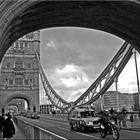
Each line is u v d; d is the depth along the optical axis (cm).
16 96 10456
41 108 10531
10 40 1750
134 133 1898
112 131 1517
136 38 1992
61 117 5441
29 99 10544
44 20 1783
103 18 1808
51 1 1403
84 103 5844
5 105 10275
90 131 2231
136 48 2095
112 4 1516
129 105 3519
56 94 8738
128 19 1744
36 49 11088
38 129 1062
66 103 7512
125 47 4134
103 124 1659
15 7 1268
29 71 10781
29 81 10694
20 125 2347
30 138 1262
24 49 10975
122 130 2205
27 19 1609
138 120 2461
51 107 9525
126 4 1486
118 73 4231
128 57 3941
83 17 1794
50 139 962
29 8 1390
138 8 1515
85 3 1502
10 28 1453
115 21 1836
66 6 1543
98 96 5119
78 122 2227
